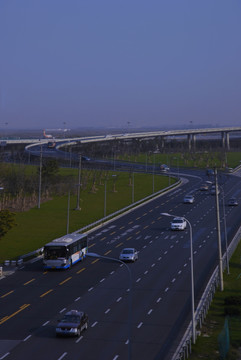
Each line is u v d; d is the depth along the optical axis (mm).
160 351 43969
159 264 77875
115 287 65188
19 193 149750
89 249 89375
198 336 48188
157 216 123750
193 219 119312
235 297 57875
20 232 104500
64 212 129000
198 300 59031
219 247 65562
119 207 137625
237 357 43469
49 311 55406
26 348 44656
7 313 54906
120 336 47656
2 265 78625
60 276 71562
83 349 44375
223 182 187000
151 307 56656
